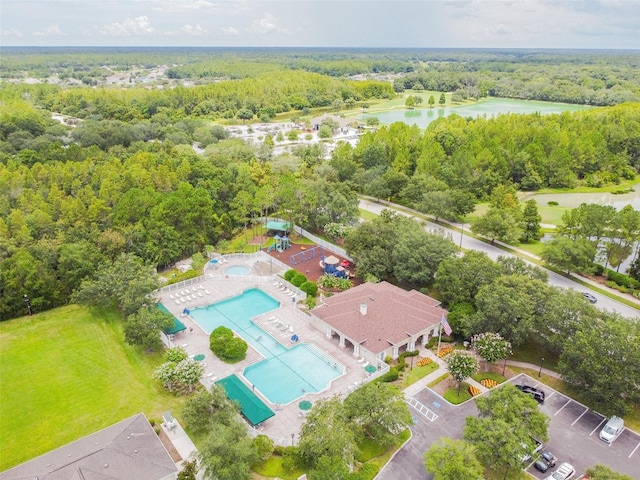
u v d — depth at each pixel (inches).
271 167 5216.5
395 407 1784.0
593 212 3464.6
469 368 2084.2
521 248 3828.7
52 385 2241.6
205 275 3299.7
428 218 4539.9
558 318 2218.3
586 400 2107.5
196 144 7273.6
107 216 3545.8
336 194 4030.5
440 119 7524.6
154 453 1691.7
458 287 2640.3
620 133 6333.7
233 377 2198.6
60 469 1567.4
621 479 1477.6
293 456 1733.5
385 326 2485.2
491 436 1656.0
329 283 3112.7
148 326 2444.6
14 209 3486.7
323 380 2279.8
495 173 5251.0
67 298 2994.6
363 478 1674.5
